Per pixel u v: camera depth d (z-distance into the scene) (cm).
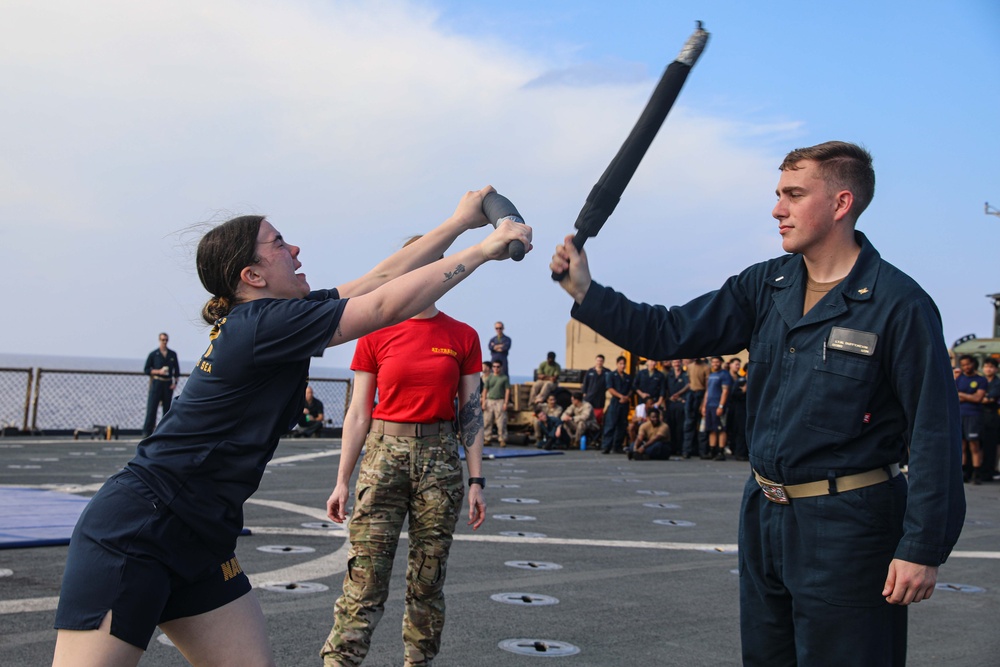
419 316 383
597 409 2039
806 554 262
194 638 241
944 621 547
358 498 371
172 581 233
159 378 1861
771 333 276
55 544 647
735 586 613
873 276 262
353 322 237
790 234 272
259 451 240
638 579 626
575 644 462
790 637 276
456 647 450
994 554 793
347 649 362
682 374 1984
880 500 257
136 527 228
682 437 1966
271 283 258
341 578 581
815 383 262
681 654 451
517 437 2141
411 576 373
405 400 371
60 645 225
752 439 278
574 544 758
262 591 541
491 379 2053
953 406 250
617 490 1190
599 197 266
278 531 752
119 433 1967
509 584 593
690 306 291
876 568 256
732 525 909
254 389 239
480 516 398
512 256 239
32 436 1864
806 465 262
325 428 2164
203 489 236
